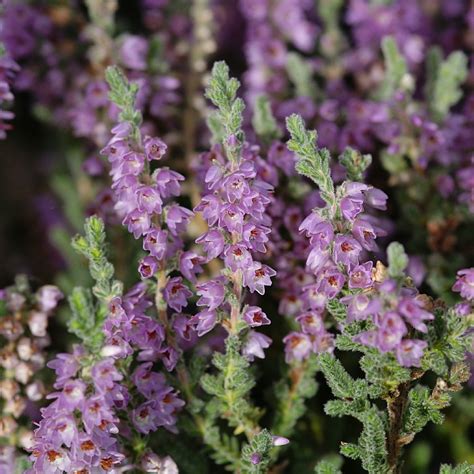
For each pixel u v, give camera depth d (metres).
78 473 0.24
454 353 0.25
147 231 0.25
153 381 0.25
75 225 0.32
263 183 0.25
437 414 0.25
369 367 0.24
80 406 0.24
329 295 0.24
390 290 0.23
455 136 0.30
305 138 0.24
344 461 0.28
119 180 0.25
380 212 0.30
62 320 0.30
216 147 0.27
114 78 0.25
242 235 0.24
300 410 0.27
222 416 0.26
